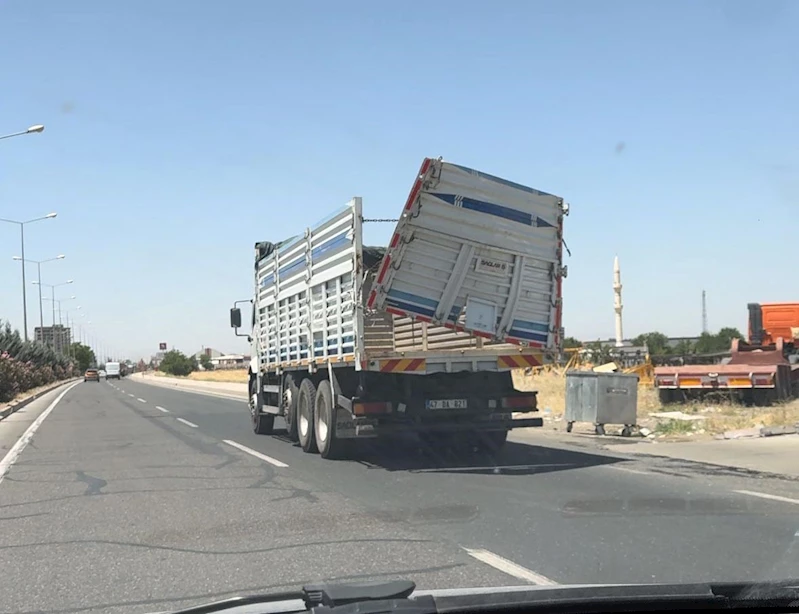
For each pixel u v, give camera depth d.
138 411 29.03
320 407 13.88
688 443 15.05
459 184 11.77
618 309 59.72
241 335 19.89
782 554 6.81
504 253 12.13
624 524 8.05
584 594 4.22
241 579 6.34
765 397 20.67
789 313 23.05
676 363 30.23
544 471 11.69
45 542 7.82
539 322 12.48
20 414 29.69
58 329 99.44
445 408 12.48
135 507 9.52
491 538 7.56
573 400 17.44
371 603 3.92
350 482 10.98
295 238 15.29
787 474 11.16
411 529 8.01
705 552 6.90
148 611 5.61
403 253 11.58
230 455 14.38
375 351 11.91
